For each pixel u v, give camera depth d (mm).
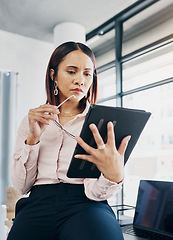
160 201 1654
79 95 737
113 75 3096
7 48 3277
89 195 651
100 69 3215
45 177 703
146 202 1750
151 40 2576
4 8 2812
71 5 2771
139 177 2730
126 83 2838
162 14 2488
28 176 712
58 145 721
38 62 3477
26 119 784
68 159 704
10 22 3082
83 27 3199
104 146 573
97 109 571
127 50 2867
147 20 2654
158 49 2486
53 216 646
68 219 632
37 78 3441
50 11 2873
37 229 646
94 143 619
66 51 750
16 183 736
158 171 4871
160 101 3543
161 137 4641
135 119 622
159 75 2441
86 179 684
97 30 3258
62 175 692
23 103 3293
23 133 765
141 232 1604
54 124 743
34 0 2674
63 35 3049
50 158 713
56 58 766
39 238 644
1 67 3213
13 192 2139
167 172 4586
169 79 2248
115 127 611
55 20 3053
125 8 2848
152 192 1737
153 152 4902
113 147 577
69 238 600
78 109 794
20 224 660
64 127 741
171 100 3465
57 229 640
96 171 658
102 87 3172
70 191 675
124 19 2955
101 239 583
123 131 626
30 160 693
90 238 583
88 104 787
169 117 3725
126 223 1847
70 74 739
